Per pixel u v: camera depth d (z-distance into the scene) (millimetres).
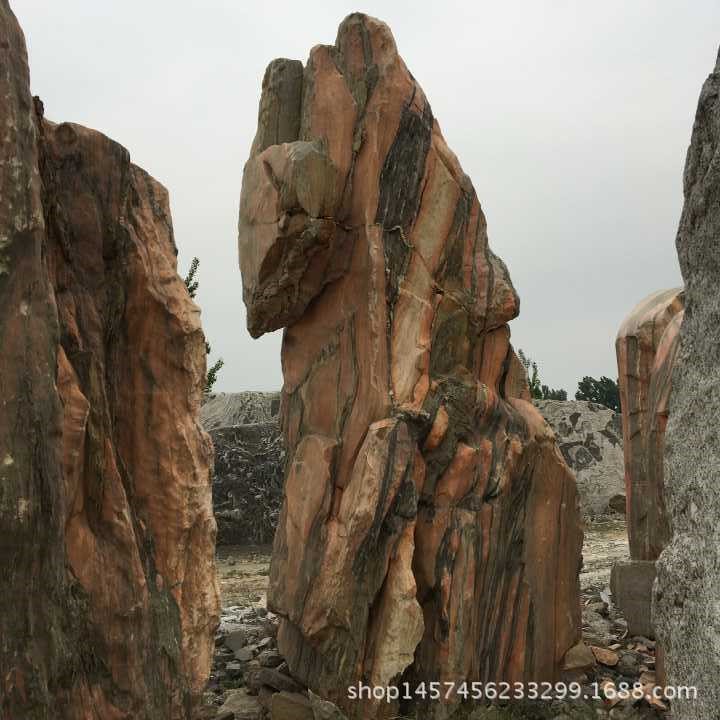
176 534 2984
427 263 5605
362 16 5617
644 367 7000
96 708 2576
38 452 2338
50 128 2891
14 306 2332
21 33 2469
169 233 3193
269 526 12898
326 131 5473
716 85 2852
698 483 2820
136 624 2721
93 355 2818
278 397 16969
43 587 2344
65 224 2842
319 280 5465
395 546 5141
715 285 2824
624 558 11164
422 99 5656
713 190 2814
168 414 3018
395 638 5027
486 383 5918
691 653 2756
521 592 5676
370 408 5238
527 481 5816
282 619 5520
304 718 5086
